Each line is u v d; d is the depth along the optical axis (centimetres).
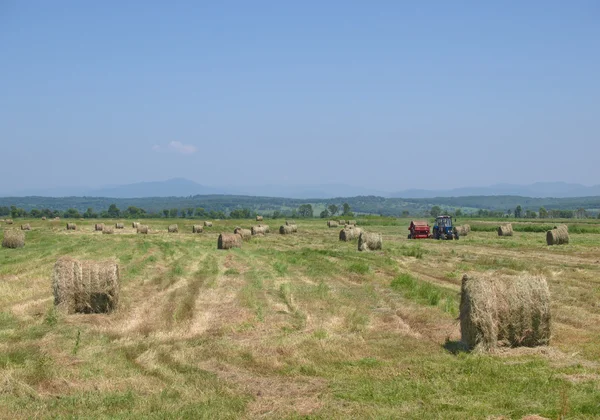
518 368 1045
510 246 3809
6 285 2081
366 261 2916
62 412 844
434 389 926
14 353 1148
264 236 5372
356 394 915
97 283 1631
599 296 1758
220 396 921
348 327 1435
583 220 9450
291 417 825
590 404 825
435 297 1733
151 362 1105
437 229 4753
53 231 6384
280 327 1435
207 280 2259
